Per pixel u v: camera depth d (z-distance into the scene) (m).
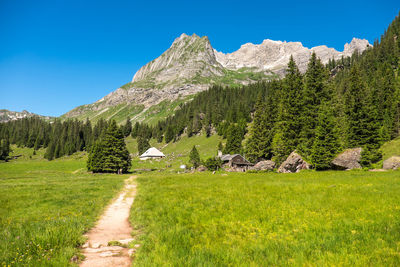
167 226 10.16
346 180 21.98
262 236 8.65
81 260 7.04
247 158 83.94
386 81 93.62
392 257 6.13
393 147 58.78
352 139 56.03
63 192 22.58
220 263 6.26
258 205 13.39
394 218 9.46
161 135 188.12
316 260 6.36
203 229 9.65
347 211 11.07
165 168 90.50
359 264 5.94
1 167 102.31
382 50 145.88
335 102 70.31
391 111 72.56
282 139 60.41
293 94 62.84
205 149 132.75
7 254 6.78
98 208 15.55
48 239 8.05
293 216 10.86
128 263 6.88
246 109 158.38
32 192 22.14
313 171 39.53
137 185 30.88
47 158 153.62
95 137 190.12
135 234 9.98
